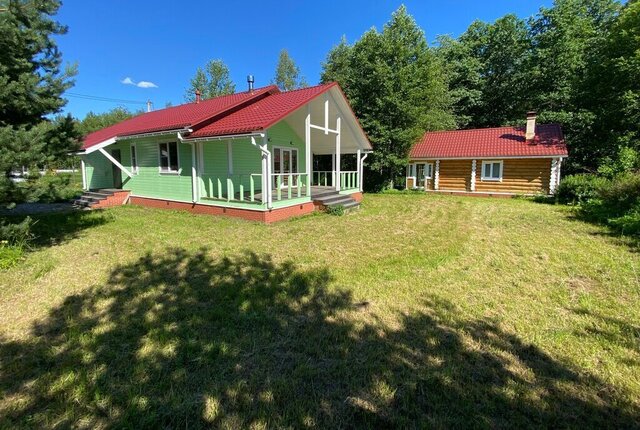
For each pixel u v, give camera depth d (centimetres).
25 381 266
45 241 724
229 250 644
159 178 1270
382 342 318
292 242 716
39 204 1385
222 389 253
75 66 638
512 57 2662
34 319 370
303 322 358
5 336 335
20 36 547
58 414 231
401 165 2125
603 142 1894
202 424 221
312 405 237
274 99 1212
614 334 328
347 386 257
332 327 347
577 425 218
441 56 2744
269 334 331
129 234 790
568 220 988
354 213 1180
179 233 802
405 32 2108
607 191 1008
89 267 543
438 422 220
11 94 545
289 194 1052
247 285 461
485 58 2836
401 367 279
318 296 426
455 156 1981
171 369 278
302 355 297
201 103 1515
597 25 2333
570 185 1451
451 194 2006
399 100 1980
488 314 375
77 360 291
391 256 608
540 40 2406
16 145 517
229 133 946
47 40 607
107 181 1572
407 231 846
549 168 1739
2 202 548
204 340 320
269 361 289
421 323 355
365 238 760
